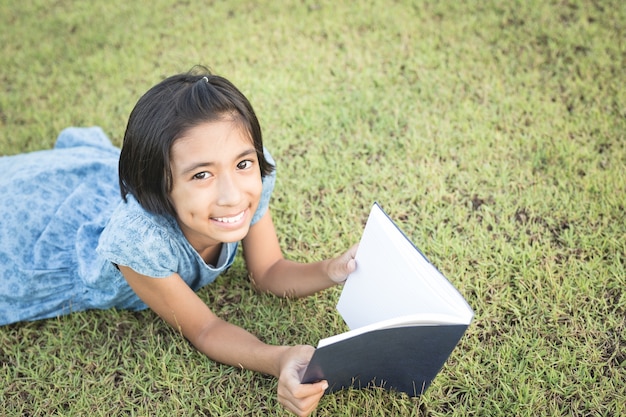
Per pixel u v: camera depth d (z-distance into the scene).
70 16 4.06
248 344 2.06
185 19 3.96
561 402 2.03
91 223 2.37
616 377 2.06
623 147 2.91
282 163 2.95
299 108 3.23
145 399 2.12
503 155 2.91
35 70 3.66
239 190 1.80
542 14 3.71
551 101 3.20
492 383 2.09
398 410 2.03
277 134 3.10
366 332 1.55
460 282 2.40
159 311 2.15
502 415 2.00
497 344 2.20
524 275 2.38
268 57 3.60
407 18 3.79
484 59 3.46
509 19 3.72
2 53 3.80
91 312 2.40
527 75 3.33
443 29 3.68
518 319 2.27
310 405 1.79
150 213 1.92
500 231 2.58
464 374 2.10
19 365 2.23
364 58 3.54
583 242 2.49
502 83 3.31
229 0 4.05
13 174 2.47
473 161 2.88
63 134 2.86
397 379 1.96
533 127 3.04
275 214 2.73
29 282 2.30
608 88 3.22
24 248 2.33
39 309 2.34
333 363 1.70
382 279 1.82
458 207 2.67
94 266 2.25
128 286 2.23
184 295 2.10
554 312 2.25
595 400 2.01
